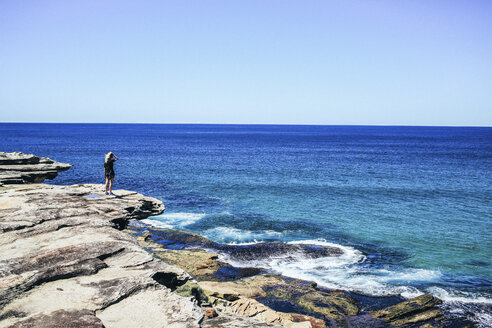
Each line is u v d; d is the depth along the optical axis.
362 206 34.09
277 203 35.00
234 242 23.70
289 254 21.11
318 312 14.51
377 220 29.22
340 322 13.90
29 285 5.88
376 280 17.92
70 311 5.08
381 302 15.76
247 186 43.62
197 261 19.02
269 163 69.19
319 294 15.94
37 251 7.59
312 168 61.97
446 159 79.38
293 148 113.38
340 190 41.81
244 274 18.25
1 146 98.19
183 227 26.97
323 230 26.52
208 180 47.62
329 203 35.25
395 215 30.83
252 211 31.88
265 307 13.44
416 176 53.12
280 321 12.57
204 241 22.61
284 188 42.62
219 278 17.56
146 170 56.31
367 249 22.52
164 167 60.50
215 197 37.47
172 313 5.41
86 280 6.41
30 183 18.00
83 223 10.11
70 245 7.92
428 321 14.12
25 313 5.12
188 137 185.62
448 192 41.12
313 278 18.09
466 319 14.30
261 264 19.70
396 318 14.27
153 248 20.91
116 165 61.75
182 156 81.19
